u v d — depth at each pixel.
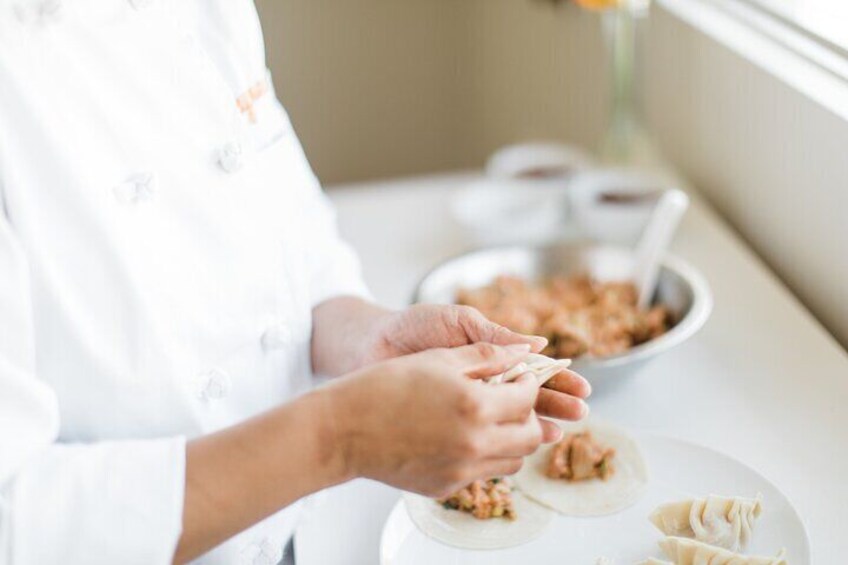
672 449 0.86
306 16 2.22
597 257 1.20
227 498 0.59
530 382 0.63
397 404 0.59
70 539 0.56
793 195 1.13
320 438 0.60
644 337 1.08
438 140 2.42
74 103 0.65
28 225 0.62
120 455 0.59
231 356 0.76
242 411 0.78
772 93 1.16
